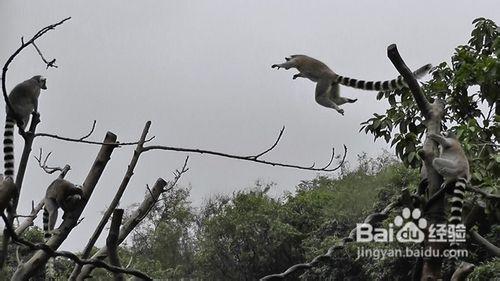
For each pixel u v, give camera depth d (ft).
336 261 66.13
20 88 36.88
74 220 21.11
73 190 26.84
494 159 30.35
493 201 29.12
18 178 21.17
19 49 19.04
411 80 24.52
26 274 19.31
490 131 32.78
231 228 90.33
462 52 34.55
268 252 88.99
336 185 79.77
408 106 34.32
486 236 37.01
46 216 29.73
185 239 77.51
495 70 31.94
